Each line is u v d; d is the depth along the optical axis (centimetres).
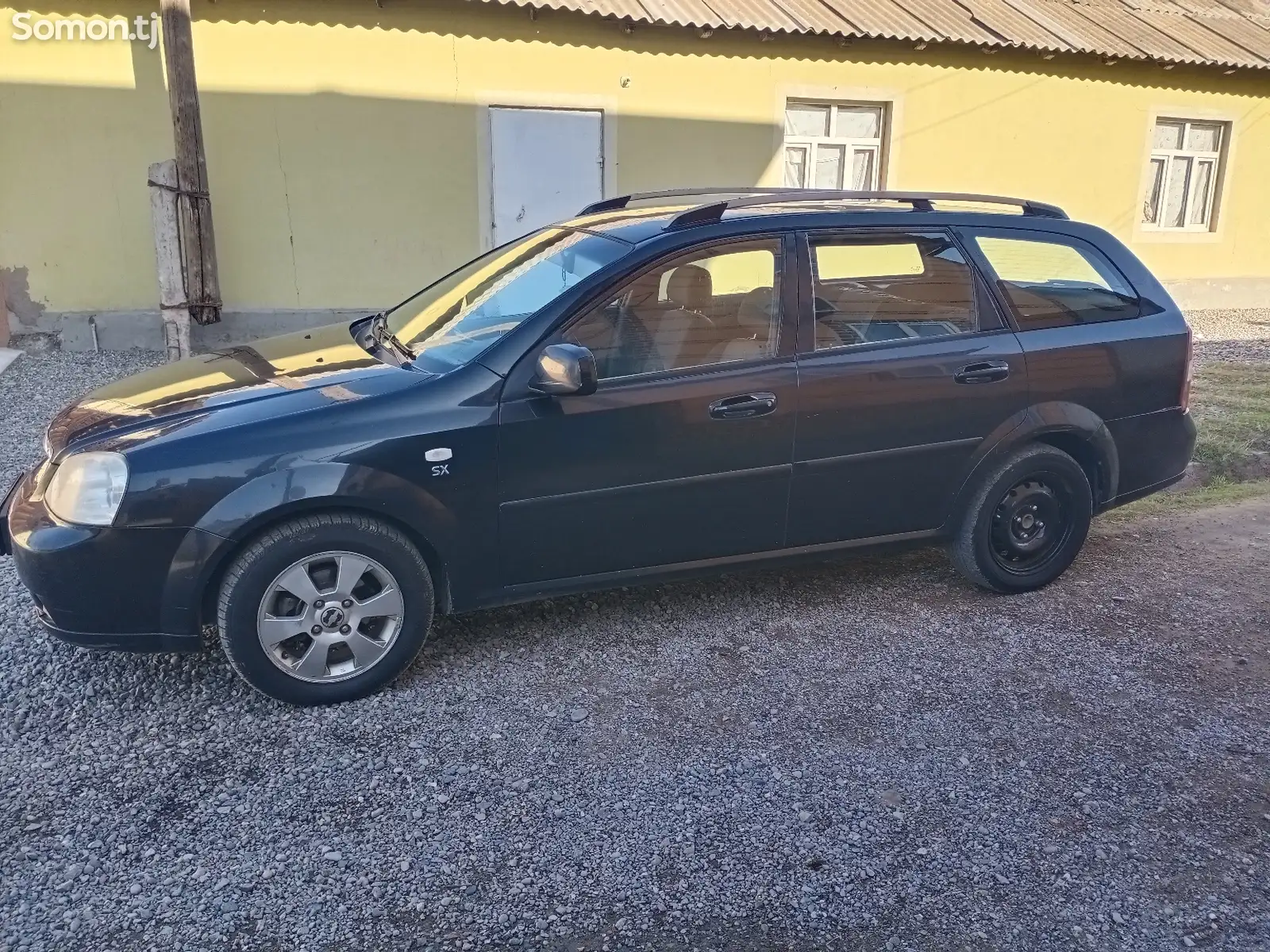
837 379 383
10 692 346
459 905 251
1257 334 1138
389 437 330
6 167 858
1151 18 1305
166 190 792
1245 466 629
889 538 412
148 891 253
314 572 331
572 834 278
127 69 863
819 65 1073
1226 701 352
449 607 356
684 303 369
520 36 955
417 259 978
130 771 303
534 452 348
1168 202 1339
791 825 282
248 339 945
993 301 414
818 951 238
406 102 937
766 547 392
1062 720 338
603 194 1025
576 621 408
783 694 353
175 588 317
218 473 315
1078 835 280
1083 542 445
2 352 869
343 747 316
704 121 1043
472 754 314
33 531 317
